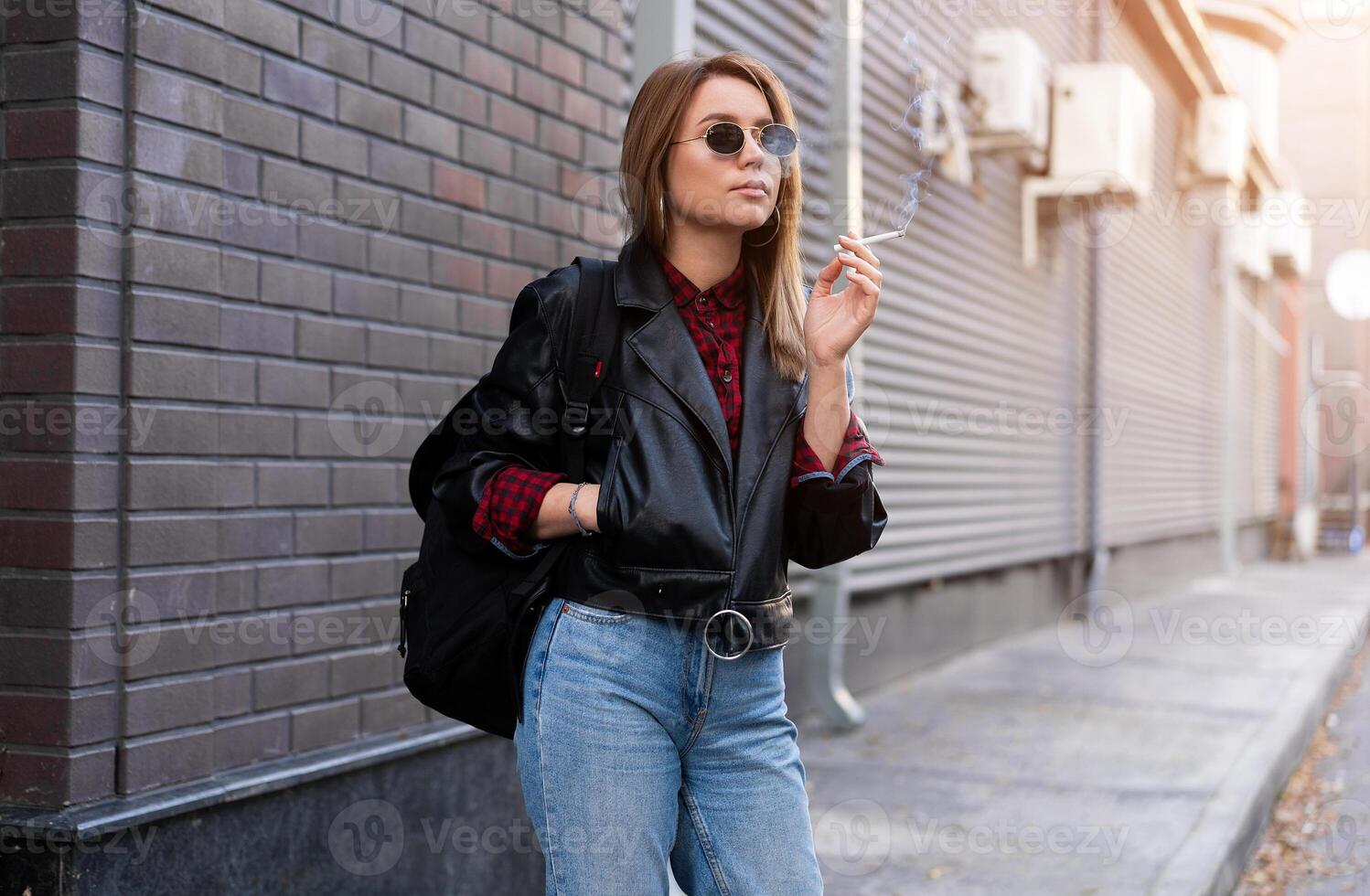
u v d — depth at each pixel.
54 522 2.20
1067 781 4.71
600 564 1.55
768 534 1.58
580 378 1.59
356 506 2.87
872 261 1.64
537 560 1.59
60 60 2.19
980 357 8.16
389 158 2.92
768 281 1.69
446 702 1.66
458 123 3.16
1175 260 13.84
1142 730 5.71
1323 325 22.03
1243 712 6.15
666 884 1.58
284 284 2.64
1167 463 13.59
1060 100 8.89
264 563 2.62
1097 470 10.62
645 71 3.97
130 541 2.29
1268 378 19.72
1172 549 13.97
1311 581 14.94
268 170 2.58
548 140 3.52
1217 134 13.31
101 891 2.19
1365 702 7.72
